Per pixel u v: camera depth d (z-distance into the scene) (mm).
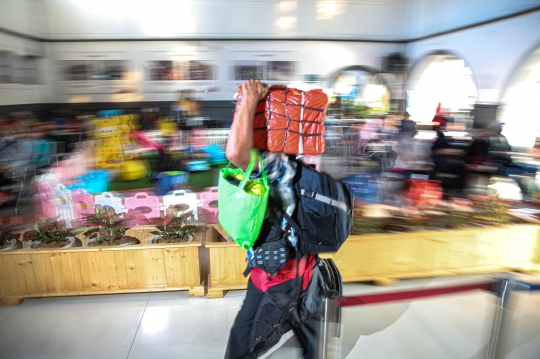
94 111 10594
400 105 11281
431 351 2596
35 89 9578
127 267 3100
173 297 3203
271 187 1771
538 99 6973
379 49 11047
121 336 2711
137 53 10344
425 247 3340
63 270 3066
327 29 10609
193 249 3104
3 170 5637
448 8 9156
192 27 10258
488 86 7965
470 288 2086
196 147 7348
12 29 8500
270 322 1842
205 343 2631
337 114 8906
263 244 1739
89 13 9938
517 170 5211
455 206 3912
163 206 3961
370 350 2596
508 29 7277
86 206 4023
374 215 3680
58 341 2656
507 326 2098
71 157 5898
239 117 1675
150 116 9406
